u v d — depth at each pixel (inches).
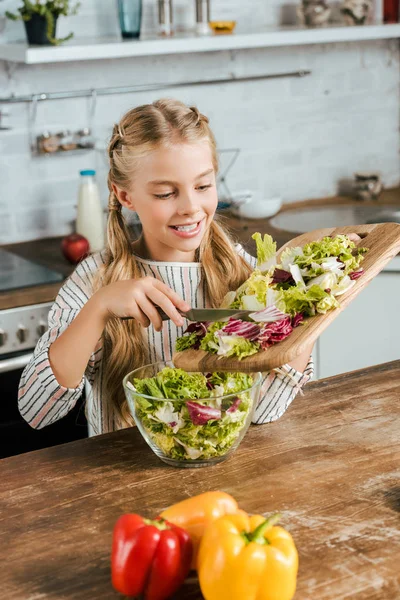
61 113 117.2
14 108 113.7
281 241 113.3
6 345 96.3
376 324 114.8
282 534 40.1
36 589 42.1
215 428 51.3
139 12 109.3
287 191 138.3
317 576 41.9
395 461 53.2
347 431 57.6
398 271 112.1
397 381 66.2
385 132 145.4
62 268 104.9
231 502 43.4
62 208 120.3
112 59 119.0
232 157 131.4
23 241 118.7
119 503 49.6
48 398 59.9
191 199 60.2
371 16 136.5
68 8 112.7
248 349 51.8
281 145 135.7
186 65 124.8
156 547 39.9
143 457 55.1
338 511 47.8
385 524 46.4
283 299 55.2
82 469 53.9
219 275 69.5
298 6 125.5
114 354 65.6
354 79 139.6
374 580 41.6
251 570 38.0
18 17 106.0
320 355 115.4
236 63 128.6
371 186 137.1
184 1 121.0
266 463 53.5
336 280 56.9
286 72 133.0
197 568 40.5
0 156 114.3
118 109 121.4
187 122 60.5
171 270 68.3
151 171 60.0
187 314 54.5
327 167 141.1
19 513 48.9
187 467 53.2
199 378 54.7
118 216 68.5
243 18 127.2
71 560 44.3
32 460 55.4
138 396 51.8
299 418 60.0
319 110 137.6
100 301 56.9
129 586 40.1
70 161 119.3
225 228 76.1
